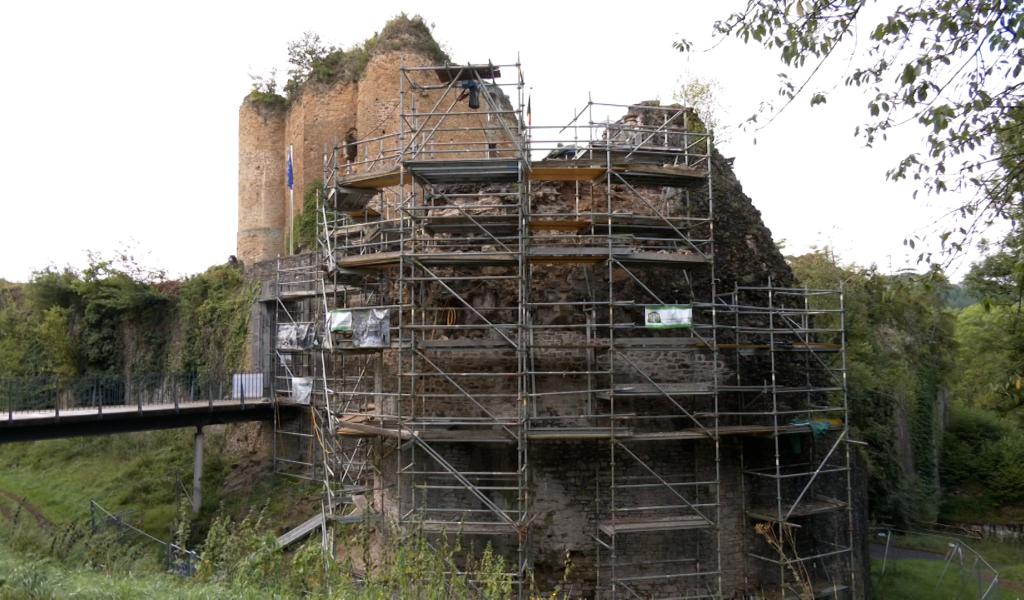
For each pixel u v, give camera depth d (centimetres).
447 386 1459
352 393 1672
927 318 3175
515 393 1433
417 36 3117
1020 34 596
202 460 2441
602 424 1424
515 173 1389
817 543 1560
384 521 1485
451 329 1467
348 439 1975
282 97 3691
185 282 3466
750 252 1628
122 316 3569
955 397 3619
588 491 1397
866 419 2667
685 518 1379
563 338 1449
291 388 2509
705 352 1501
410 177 1464
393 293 1570
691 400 1470
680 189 1569
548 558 1378
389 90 3034
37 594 796
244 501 2319
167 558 1502
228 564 997
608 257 1357
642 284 1395
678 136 1661
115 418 2170
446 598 914
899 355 2970
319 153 3306
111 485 2595
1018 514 3098
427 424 1373
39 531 1528
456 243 1509
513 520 1384
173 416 2319
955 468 3359
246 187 3653
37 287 3731
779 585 1467
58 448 3162
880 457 2653
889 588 1927
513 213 1505
